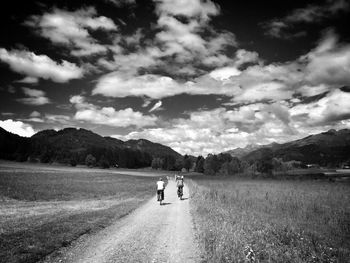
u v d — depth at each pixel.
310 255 10.09
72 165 170.88
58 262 8.76
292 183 54.97
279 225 15.08
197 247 10.61
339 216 18.23
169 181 78.69
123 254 9.70
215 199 26.22
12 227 13.44
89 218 15.77
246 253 9.39
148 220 16.23
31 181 47.59
